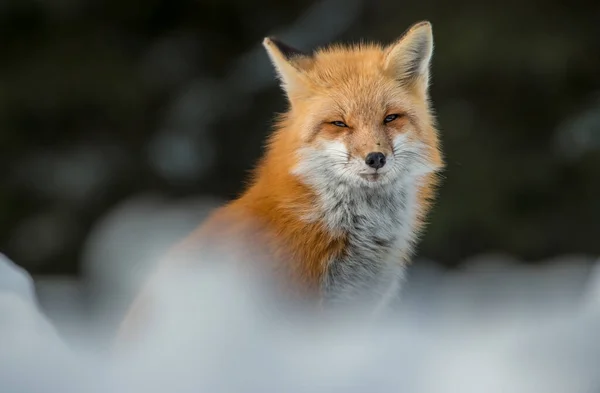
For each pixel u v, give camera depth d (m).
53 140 26.03
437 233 23.20
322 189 8.70
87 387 4.07
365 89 8.90
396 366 4.09
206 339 4.37
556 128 25.14
